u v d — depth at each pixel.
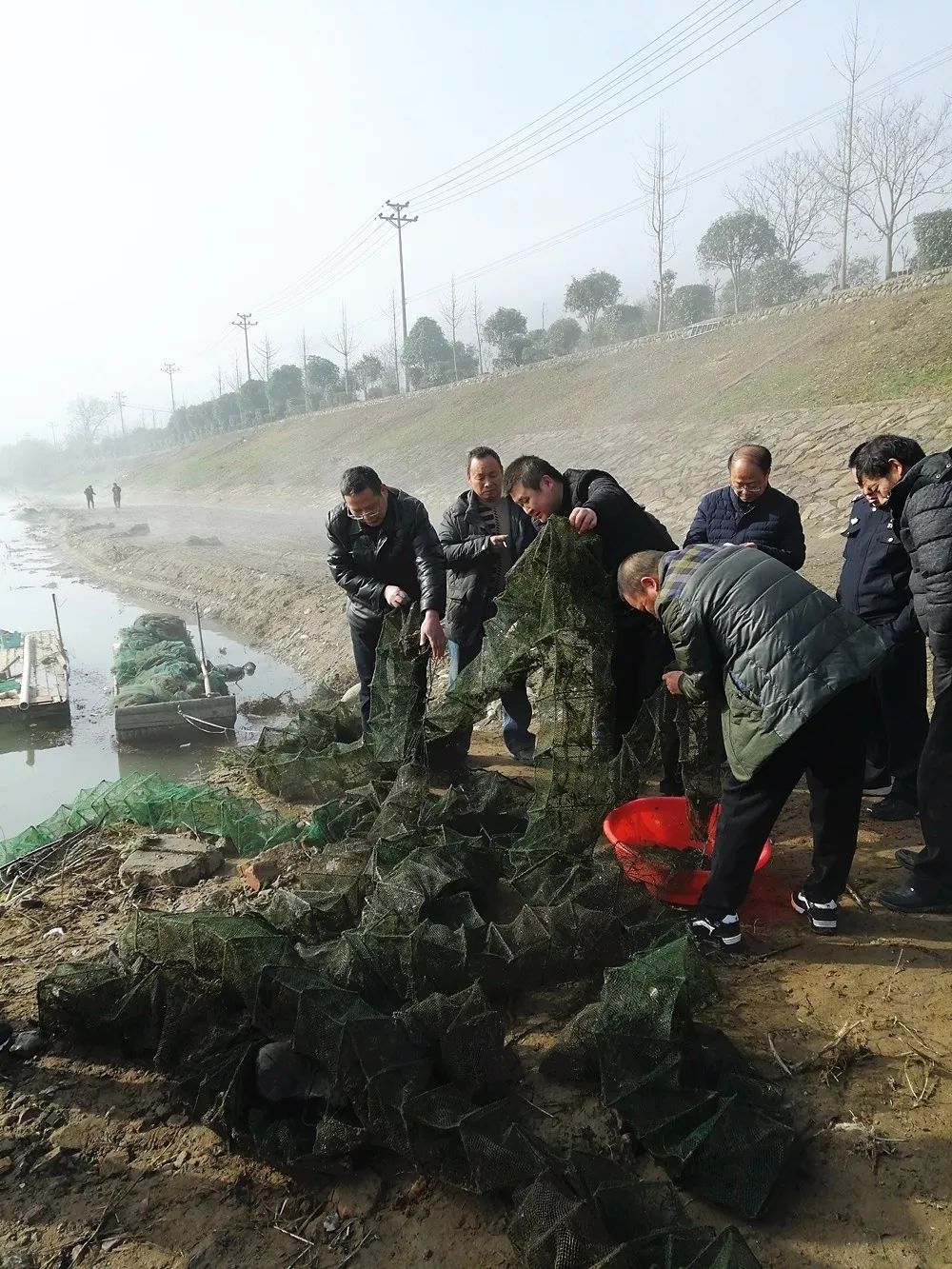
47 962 4.06
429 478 31.22
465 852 4.13
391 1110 2.73
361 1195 2.73
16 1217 2.72
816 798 3.72
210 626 16.62
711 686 3.55
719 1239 2.26
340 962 3.35
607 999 3.06
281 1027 3.08
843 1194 2.64
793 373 22.27
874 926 3.93
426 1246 2.55
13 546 36.47
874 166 30.44
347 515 5.45
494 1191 2.65
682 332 31.91
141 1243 2.62
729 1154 2.63
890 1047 3.19
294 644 13.82
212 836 5.34
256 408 68.38
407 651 5.45
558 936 3.56
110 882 4.83
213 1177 2.83
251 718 10.95
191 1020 3.26
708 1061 2.96
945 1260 2.43
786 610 3.38
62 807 6.03
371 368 58.12
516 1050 3.26
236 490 46.25
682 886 4.13
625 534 4.67
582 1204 2.37
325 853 4.55
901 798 4.93
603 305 41.53
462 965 3.39
